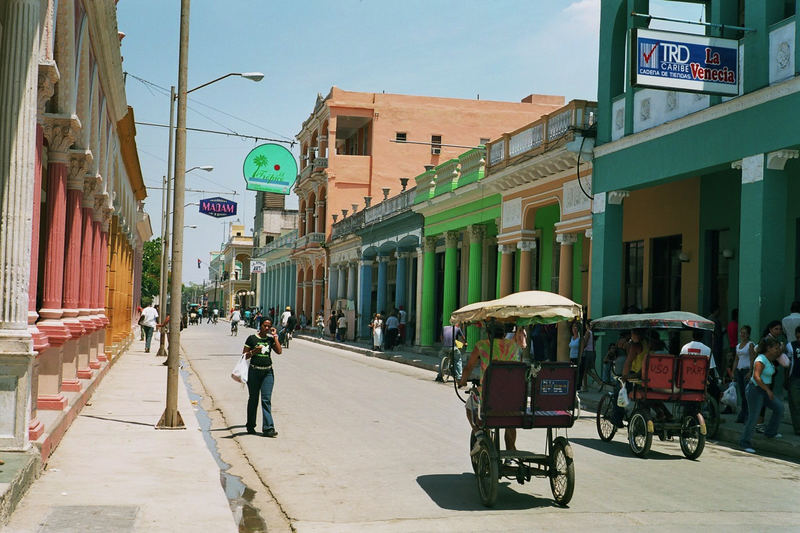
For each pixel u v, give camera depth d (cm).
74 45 1167
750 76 1532
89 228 1581
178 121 1296
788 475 1004
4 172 820
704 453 1173
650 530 712
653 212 2177
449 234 3294
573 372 849
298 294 6538
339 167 5241
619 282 2038
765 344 1208
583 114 2145
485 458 810
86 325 1569
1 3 920
